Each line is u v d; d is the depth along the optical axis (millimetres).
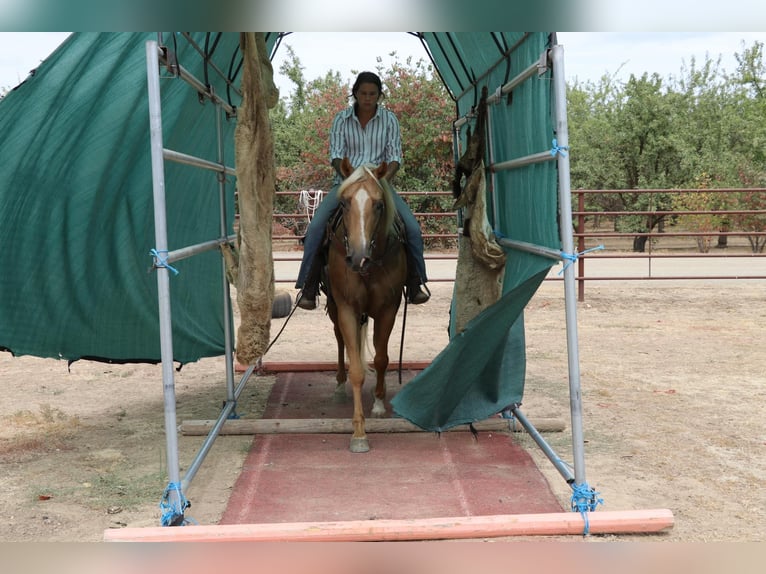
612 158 25234
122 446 5152
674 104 25172
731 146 25000
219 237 5602
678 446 5000
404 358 7902
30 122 4570
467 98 6191
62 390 6855
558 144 3547
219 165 5035
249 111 4141
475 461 4734
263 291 4309
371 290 4859
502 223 4992
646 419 5656
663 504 3988
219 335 6383
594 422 5586
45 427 5609
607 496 4098
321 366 7457
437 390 4492
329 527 3438
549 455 4402
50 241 4945
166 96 4805
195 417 5867
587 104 34031
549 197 3764
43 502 4109
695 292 12828
